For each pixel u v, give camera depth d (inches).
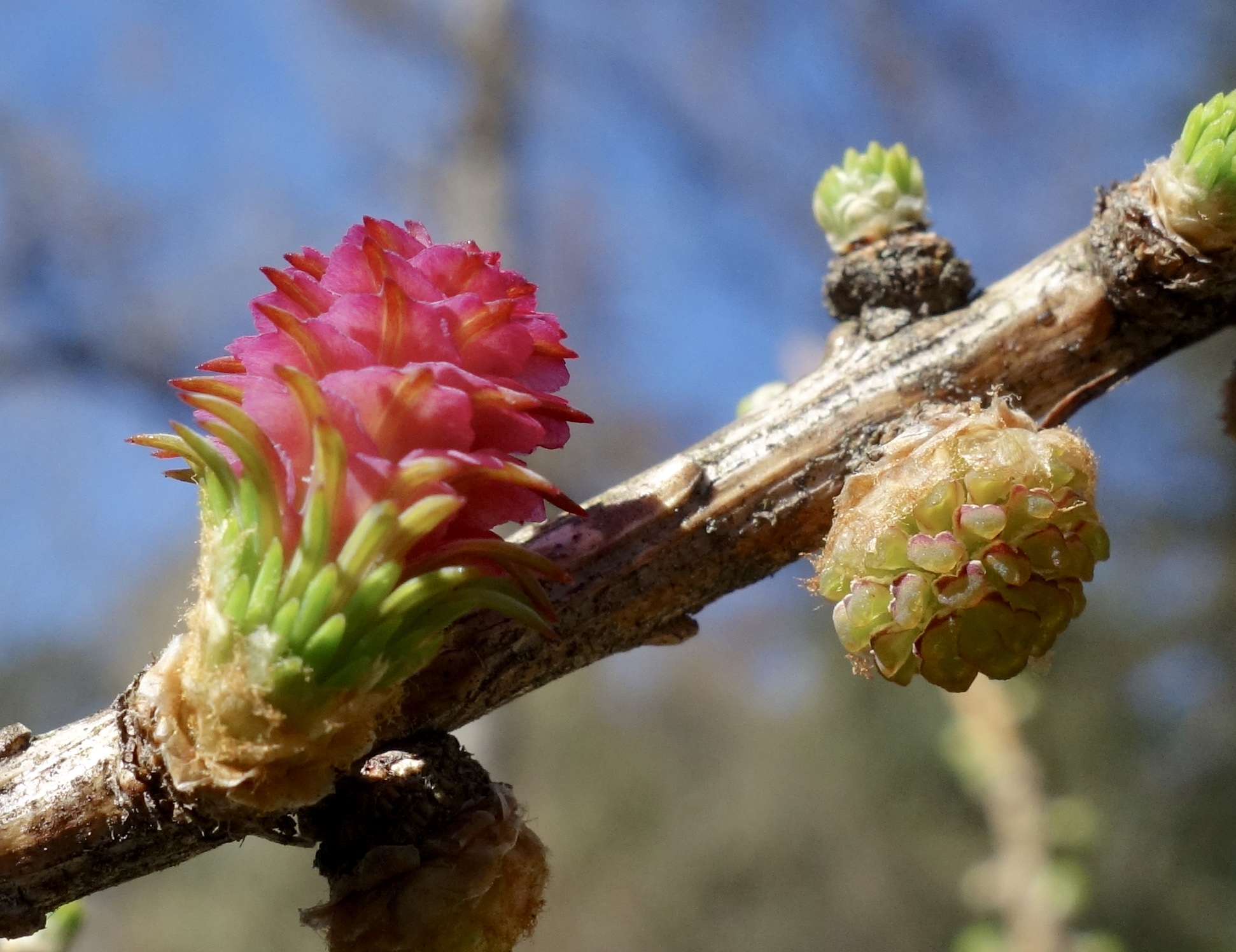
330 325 2.8
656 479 3.1
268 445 2.8
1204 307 3.1
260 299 2.8
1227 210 3.0
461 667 3.0
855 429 3.1
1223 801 15.6
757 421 3.2
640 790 23.9
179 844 2.9
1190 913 15.1
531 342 2.8
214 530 2.8
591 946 22.3
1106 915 14.9
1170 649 16.4
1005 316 3.2
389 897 2.8
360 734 2.8
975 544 2.9
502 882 2.9
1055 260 3.2
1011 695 6.4
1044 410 3.2
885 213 3.3
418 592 2.7
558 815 22.8
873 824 19.9
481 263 2.9
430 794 2.9
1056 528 2.9
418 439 2.8
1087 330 3.2
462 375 2.8
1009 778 6.2
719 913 22.2
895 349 3.2
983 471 2.9
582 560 3.1
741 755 24.0
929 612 2.9
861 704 20.3
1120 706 16.5
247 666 2.7
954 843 18.7
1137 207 3.1
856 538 2.9
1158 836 15.6
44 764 2.9
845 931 19.9
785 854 21.7
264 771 2.8
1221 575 16.1
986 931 6.2
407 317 2.8
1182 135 3.1
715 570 3.1
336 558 2.8
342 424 2.8
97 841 2.9
